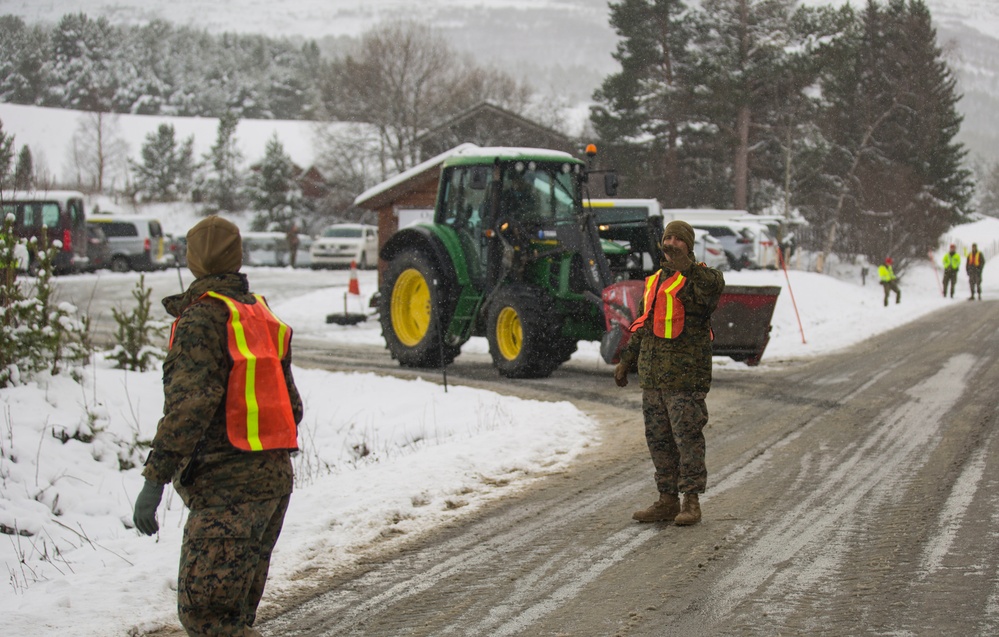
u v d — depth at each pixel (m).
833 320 22.19
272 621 4.63
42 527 6.84
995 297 32.62
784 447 8.21
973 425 8.84
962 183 51.12
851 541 5.54
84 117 77.44
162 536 6.25
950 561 5.11
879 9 48.59
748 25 44.88
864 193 44.19
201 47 141.00
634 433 9.02
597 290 12.33
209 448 3.48
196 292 3.61
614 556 5.43
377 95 53.88
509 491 7.05
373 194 22.47
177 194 68.25
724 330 12.06
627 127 47.44
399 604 4.80
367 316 21.45
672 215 34.25
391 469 7.58
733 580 4.95
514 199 13.09
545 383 12.29
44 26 117.88
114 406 9.09
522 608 4.67
